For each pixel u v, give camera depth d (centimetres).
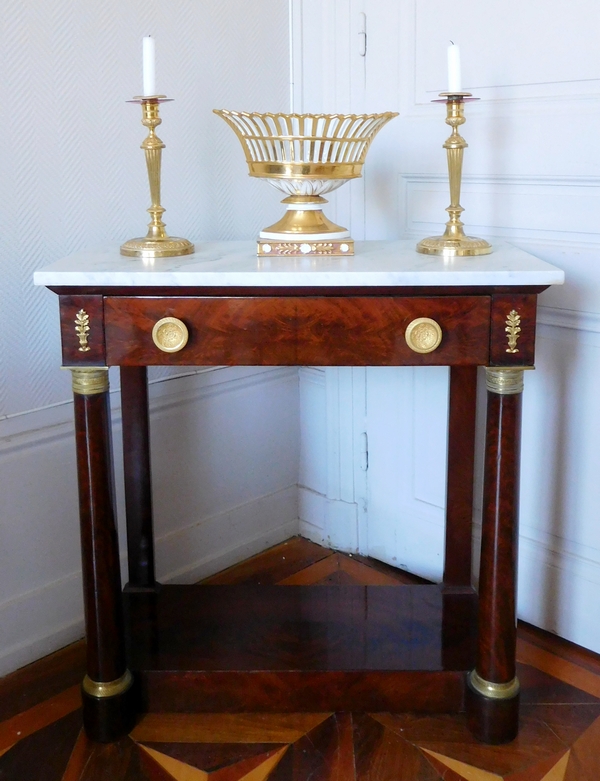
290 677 139
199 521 190
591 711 143
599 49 139
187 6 164
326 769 129
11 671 156
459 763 131
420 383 181
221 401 189
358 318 120
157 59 161
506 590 128
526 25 148
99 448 125
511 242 158
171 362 122
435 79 164
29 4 141
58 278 117
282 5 182
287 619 155
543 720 141
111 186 159
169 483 181
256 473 201
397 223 178
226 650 145
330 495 205
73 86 150
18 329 150
